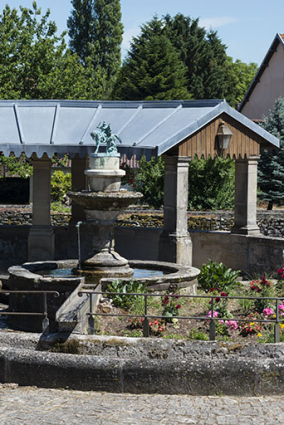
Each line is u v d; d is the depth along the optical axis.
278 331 9.52
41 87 34.41
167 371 8.96
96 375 9.08
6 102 16.47
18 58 34.56
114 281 11.62
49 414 8.02
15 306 12.17
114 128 15.65
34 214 16.89
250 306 11.40
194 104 16.00
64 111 16.41
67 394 8.92
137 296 11.35
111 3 65.25
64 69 36.62
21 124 15.58
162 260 15.51
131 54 49.19
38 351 9.38
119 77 49.59
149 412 8.13
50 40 35.28
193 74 56.75
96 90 40.69
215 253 17.48
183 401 8.62
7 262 18.00
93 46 63.97
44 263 13.65
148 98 46.25
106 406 8.38
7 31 34.69
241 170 16.92
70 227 18.25
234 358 9.02
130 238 18.23
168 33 56.59
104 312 10.88
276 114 32.94
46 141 14.79
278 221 25.92
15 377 9.32
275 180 31.86
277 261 16.08
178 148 15.08
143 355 9.23
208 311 11.04
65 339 9.40
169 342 9.27
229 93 61.16
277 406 8.41
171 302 11.27
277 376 8.90
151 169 31.11
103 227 12.59
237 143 16.08
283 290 12.96
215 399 8.73
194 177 30.94
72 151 14.69
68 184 37.28
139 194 12.62
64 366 9.16
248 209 16.95
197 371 8.92
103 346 9.32
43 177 16.80
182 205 15.36
